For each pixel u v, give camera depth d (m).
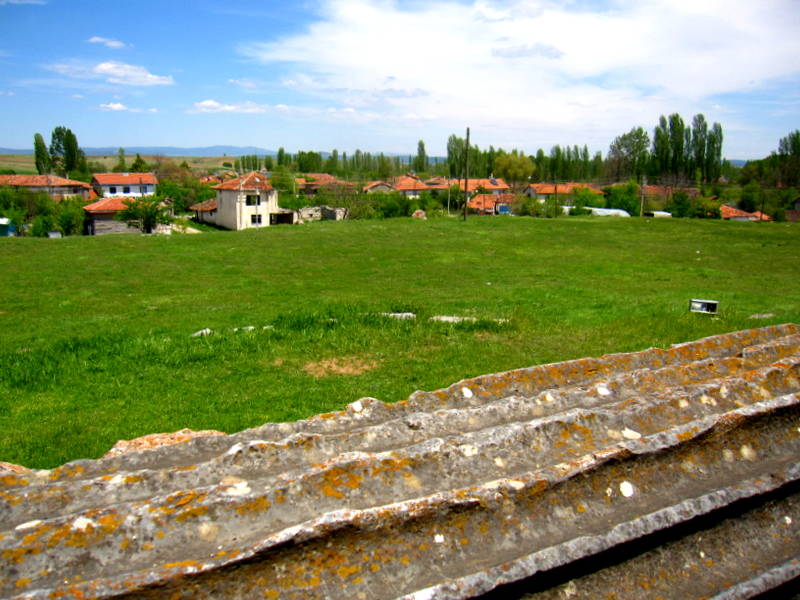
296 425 3.59
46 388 10.09
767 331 5.10
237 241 35.22
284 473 2.74
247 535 2.39
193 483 2.83
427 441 2.97
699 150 101.19
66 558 2.22
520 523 2.55
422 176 169.38
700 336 13.34
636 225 44.56
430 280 24.34
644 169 103.44
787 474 2.85
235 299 20.52
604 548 2.39
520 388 4.11
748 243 36.34
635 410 3.31
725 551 2.66
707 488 2.85
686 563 2.58
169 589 2.08
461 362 11.44
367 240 36.50
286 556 2.25
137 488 2.76
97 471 3.09
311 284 23.58
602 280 24.08
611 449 2.83
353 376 10.68
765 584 2.43
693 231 41.69
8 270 26.02
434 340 12.91
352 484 2.67
